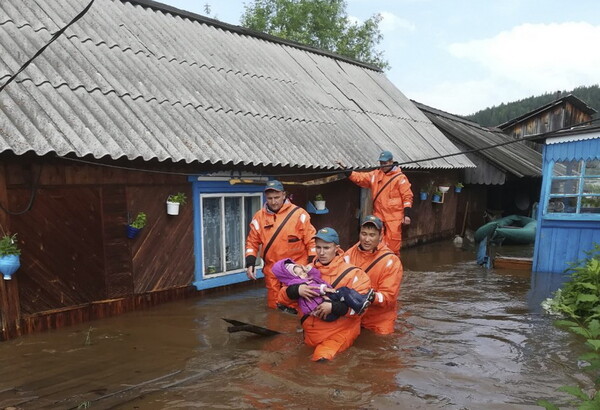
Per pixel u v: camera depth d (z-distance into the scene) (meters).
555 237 8.92
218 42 9.96
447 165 11.95
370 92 13.24
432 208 13.46
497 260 9.84
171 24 9.38
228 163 6.59
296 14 26.84
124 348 4.80
